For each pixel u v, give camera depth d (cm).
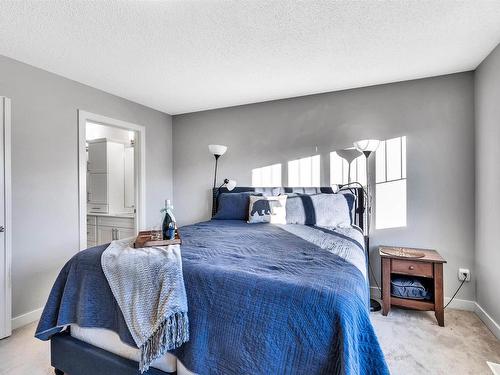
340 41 196
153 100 332
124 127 326
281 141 329
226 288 116
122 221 370
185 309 117
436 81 259
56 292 160
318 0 152
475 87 243
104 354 142
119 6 157
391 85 276
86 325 146
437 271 222
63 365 155
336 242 190
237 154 355
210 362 111
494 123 207
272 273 124
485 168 223
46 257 244
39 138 240
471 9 160
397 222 273
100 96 295
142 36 190
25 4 154
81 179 272
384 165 278
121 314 134
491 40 194
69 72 250
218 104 349
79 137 271
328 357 93
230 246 176
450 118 254
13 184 222
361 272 134
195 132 384
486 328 216
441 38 192
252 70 247
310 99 313
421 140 264
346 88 292
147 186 359
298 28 180
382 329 215
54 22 172
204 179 379
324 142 306
